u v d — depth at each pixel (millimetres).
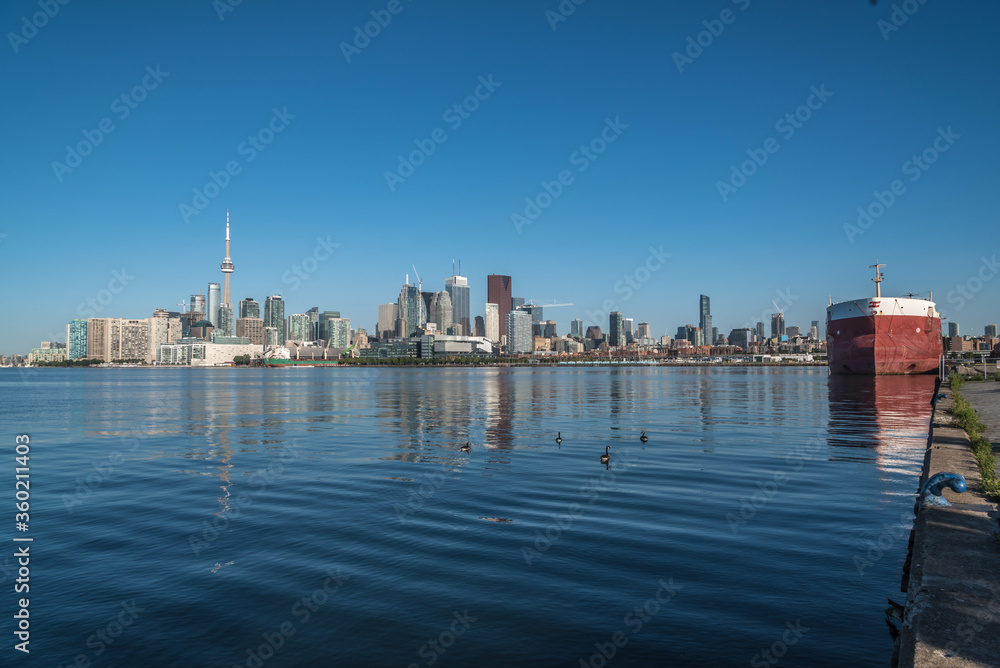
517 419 60344
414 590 14828
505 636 12320
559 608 13570
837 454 34125
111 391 150125
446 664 11297
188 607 14312
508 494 25203
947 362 169125
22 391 152250
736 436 43344
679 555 16797
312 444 43406
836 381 139250
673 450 36938
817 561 16062
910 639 9031
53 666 11703
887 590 14039
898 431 44438
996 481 17328
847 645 11469
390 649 11977
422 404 84938
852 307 157000
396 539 19031
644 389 120562
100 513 23422
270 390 143125
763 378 184750
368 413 70938
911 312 150750
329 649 12070
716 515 21031
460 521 21016
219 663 11688
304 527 20719
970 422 30719
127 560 17703
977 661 7934
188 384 196125
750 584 14562
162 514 23141
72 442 47062
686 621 12695
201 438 48531
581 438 44094
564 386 139125
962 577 10703
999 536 12312
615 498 24094
